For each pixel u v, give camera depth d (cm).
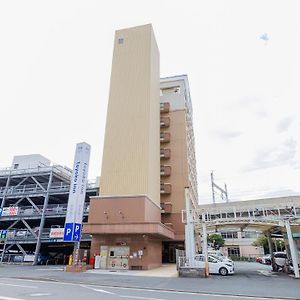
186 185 3806
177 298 955
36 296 932
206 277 1750
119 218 2559
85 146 2642
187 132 4456
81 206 2439
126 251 2486
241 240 6203
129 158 2980
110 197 2661
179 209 3672
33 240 3388
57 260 3512
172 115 4300
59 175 3875
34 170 3847
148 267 2406
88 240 3319
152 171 3073
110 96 3325
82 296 957
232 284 1397
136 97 3250
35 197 3784
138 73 3372
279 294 1095
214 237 5600
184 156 3991
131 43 3562
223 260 2084
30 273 1950
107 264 2475
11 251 3584
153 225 2372
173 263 3516
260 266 3231
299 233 2084
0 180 4022
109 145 3091
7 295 948
